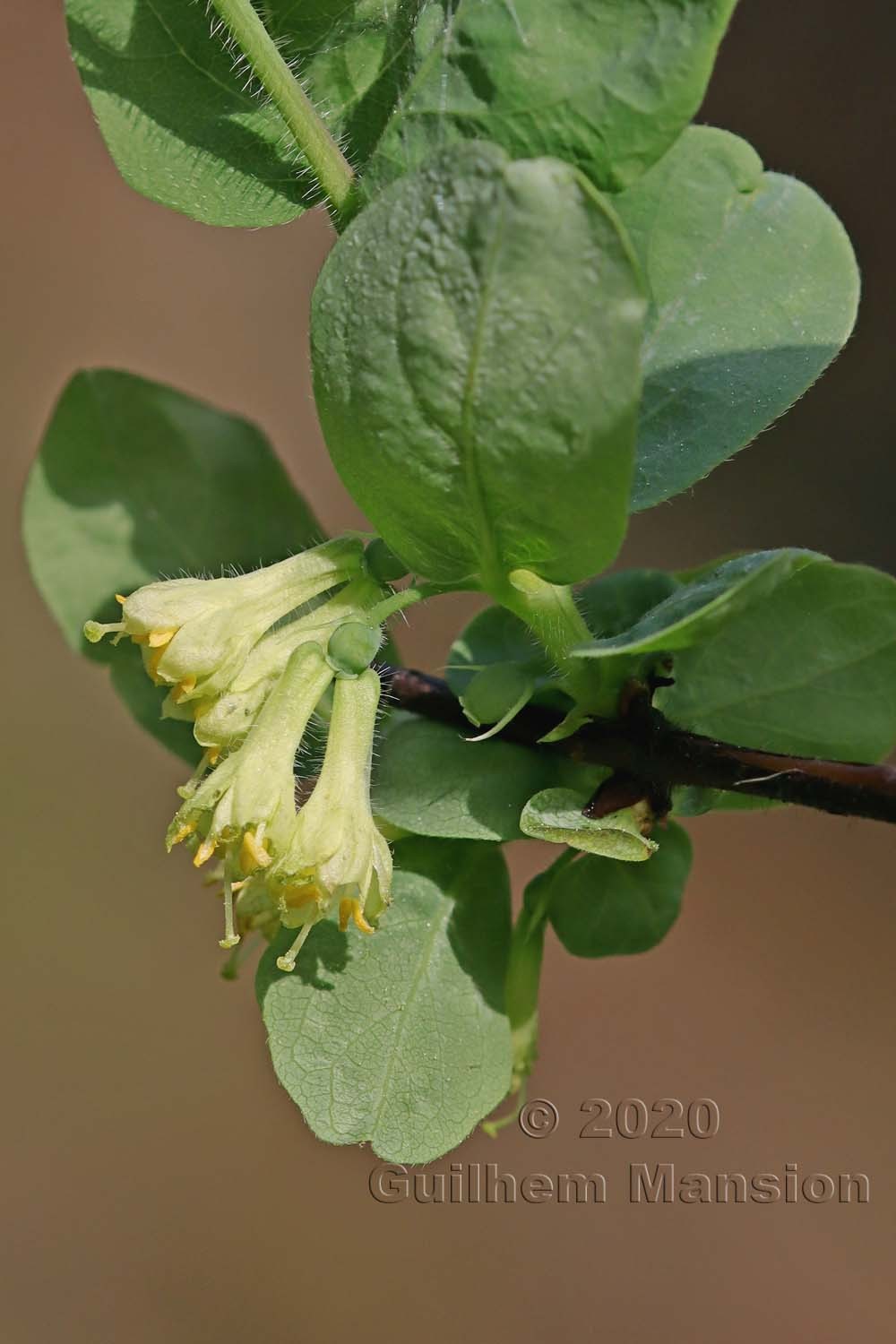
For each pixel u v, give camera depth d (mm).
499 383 212
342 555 226
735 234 231
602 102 216
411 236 212
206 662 223
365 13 226
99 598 249
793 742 230
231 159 229
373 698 223
